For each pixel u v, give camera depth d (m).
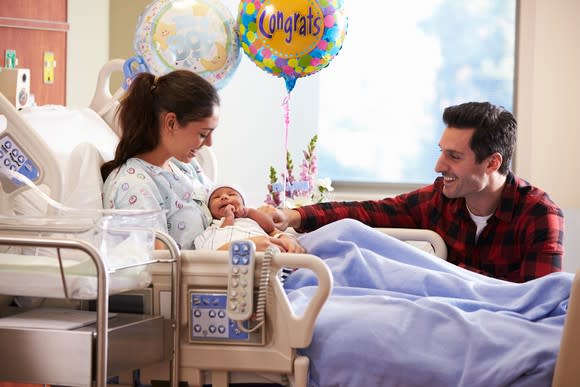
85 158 2.47
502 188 2.88
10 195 2.34
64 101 5.25
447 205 2.97
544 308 2.17
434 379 1.99
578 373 1.88
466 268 2.88
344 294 2.26
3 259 2.01
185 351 2.12
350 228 2.50
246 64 5.62
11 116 2.31
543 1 5.47
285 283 2.36
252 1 3.18
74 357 1.82
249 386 2.27
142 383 2.17
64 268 1.92
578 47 5.48
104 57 5.58
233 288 2.02
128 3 5.64
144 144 2.50
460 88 5.70
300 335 2.01
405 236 2.89
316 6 3.20
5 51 4.77
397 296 2.24
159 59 2.97
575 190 5.52
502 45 5.64
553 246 2.78
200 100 2.43
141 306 2.17
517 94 5.54
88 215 2.14
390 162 5.79
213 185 2.94
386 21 5.70
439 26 5.67
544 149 5.52
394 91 5.74
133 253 2.03
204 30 2.99
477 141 2.78
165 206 2.51
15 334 1.86
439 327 2.05
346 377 2.03
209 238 2.52
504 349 1.99
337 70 5.75
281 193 3.71
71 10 5.32
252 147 5.68
